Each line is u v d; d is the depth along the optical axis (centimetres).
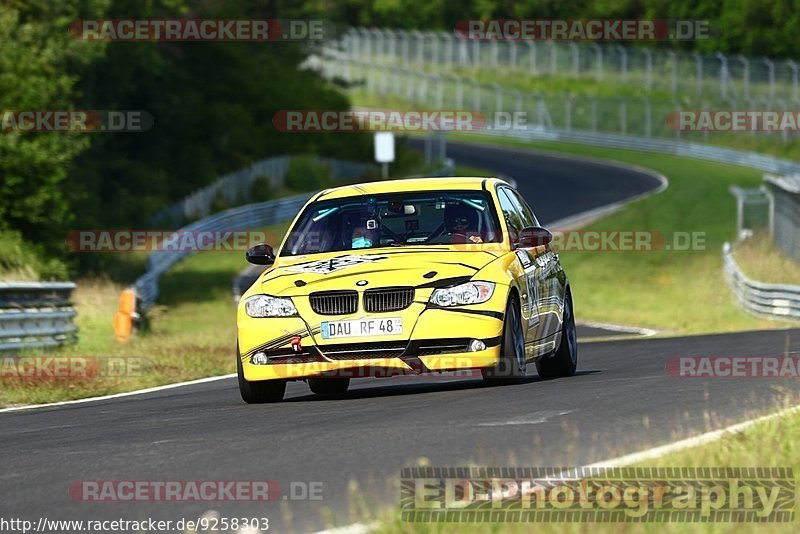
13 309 6431
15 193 10938
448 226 3959
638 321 10525
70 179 12862
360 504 2147
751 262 12494
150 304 11175
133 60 16862
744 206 17988
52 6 13188
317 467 2527
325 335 3662
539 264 4197
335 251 3947
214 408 3838
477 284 3672
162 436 3150
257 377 3756
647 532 1858
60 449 3034
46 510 2272
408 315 3631
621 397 3403
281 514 2138
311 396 4209
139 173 18100
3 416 4097
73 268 12025
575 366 4544
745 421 2816
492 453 2566
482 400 3453
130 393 4797
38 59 11700
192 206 18462
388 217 4016
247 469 2550
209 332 8525
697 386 3647
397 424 3048
